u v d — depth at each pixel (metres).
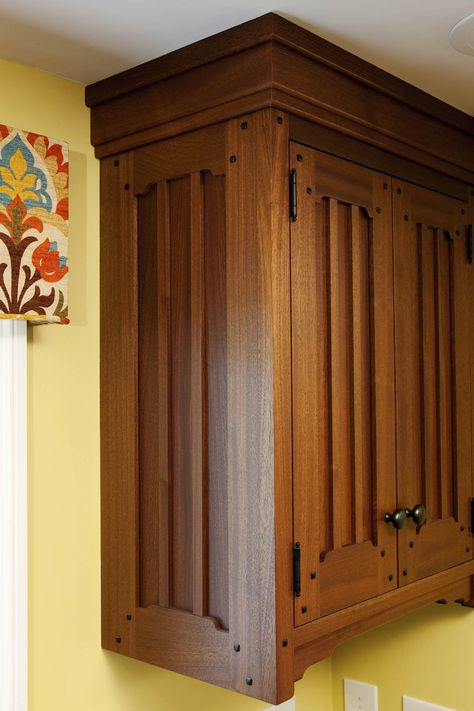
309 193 1.30
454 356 1.66
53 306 1.35
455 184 1.68
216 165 1.31
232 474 1.28
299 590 1.25
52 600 1.44
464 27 1.24
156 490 1.42
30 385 1.42
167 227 1.40
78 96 1.50
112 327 1.50
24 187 1.31
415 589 1.51
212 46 1.29
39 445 1.43
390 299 1.49
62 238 1.37
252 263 1.26
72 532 1.48
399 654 1.94
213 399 1.33
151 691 1.60
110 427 1.50
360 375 1.42
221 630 1.29
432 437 1.60
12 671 1.36
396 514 1.44
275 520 1.22
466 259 1.71
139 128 1.43
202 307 1.34
